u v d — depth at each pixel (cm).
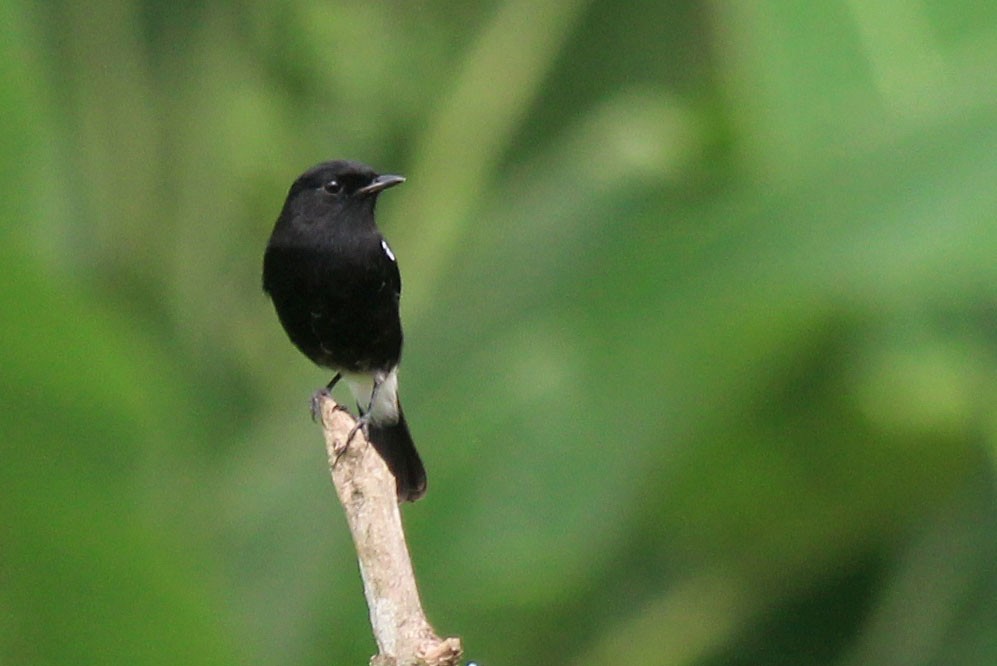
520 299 1016
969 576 1068
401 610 758
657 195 1028
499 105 1277
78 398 657
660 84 1276
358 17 1509
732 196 864
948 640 1063
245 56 1439
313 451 1059
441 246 1177
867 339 989
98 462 664
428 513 989
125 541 662
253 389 1388
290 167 1453
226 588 778
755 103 882
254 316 1411
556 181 1082
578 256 1010
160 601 671
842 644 1129
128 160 1348
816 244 791
